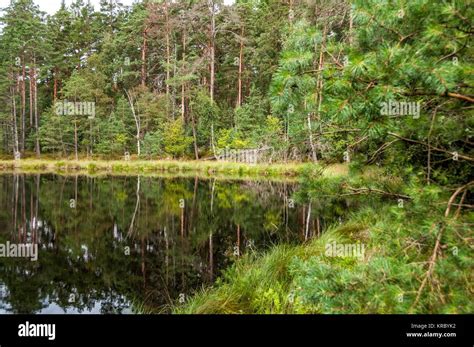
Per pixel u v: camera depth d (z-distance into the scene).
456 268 1.66
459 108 2.23
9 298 4.48
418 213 2.09
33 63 36.88
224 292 4.11
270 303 3.55
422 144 2.45
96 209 10.75
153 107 31.67
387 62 1.87
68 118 32.97
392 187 3.16
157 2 34.50
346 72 1.95
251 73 35.66
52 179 19.81
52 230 8.11
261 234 7.62
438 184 2.44
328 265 1.94
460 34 1.90
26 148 39.44
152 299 4.48
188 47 36.94
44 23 40.69
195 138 30.77
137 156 31.30
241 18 34.09
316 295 1.79
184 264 5.85
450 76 1.77
